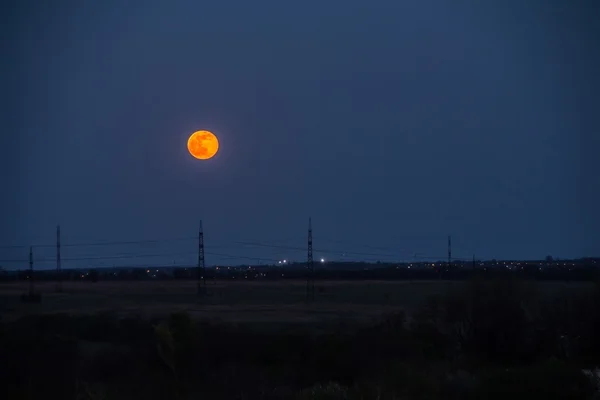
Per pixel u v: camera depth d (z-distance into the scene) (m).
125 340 185.12
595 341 186.88
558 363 116.00
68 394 110.69
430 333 183.38
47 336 151.38
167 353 130.12
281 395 112.88
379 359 146.62
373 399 106.44
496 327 189.38
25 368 114.00
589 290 196.75
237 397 114.69
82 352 142.25
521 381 110.19
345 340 154.50
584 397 110.44
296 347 153.38
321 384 130.88
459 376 121.88
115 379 125.94
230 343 150.50
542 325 193.38
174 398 112.75
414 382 115.81
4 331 155.62
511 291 196.50
